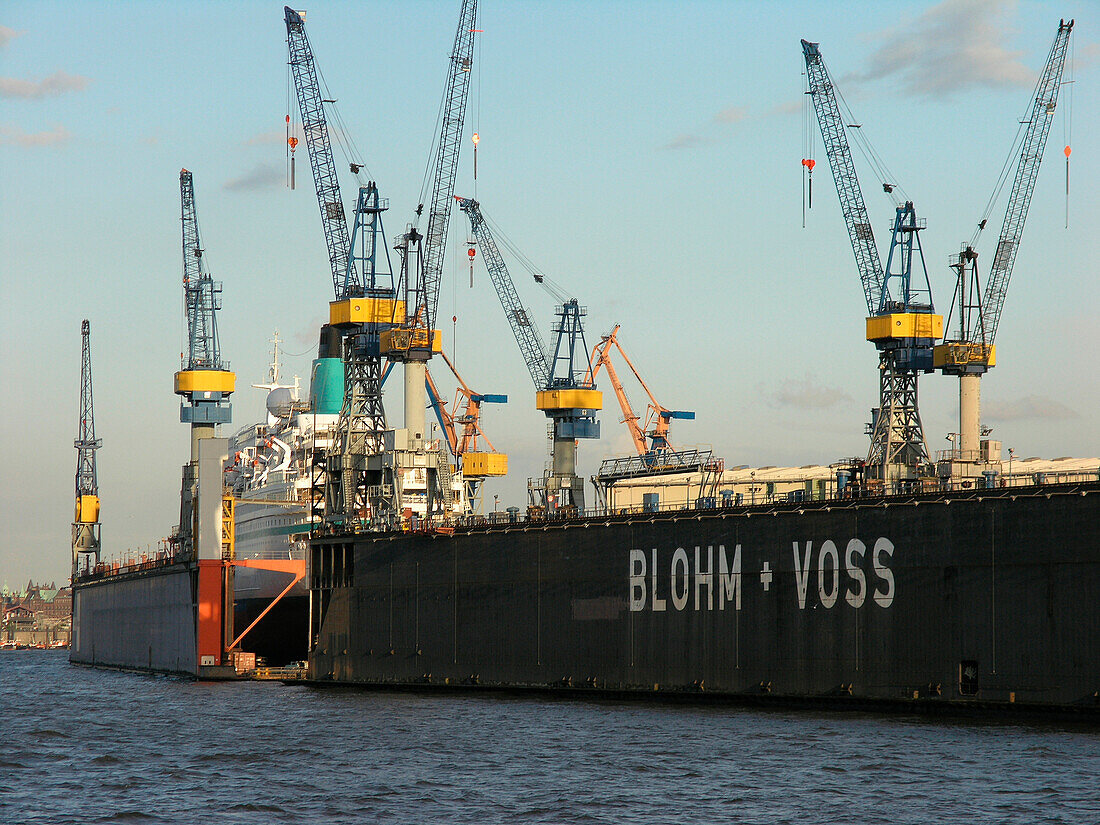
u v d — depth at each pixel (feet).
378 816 535.19
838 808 531.50
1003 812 515.91
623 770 620.90
